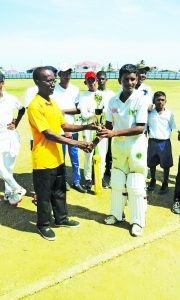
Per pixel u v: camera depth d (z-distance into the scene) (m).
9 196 4.80
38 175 3.69
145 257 3.53
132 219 3.98
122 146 3.81
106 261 3.44
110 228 4.10
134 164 3.81
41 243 3.76
